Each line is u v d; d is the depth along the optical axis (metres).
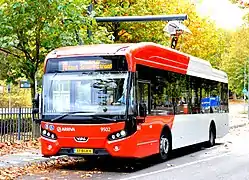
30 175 12.66
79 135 13.04
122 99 12.92
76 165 14.72
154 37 29.23
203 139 19.89
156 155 15.42
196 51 39.00
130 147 12.87
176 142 16.53
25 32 20.81
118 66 13.12
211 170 13.74
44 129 13.53
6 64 21.92
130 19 20.39
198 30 38.69
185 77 17.73
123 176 12.48
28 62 21.50
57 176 12.49
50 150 13.41
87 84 13.21
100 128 12.88
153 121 14.46
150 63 14.46
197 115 19.03
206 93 20.42
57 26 20.22
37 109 13.82
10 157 15.66
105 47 13.59
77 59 13.43
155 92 14.75
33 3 19.81
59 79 13.52
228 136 28.33
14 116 19.61
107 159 16.03
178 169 13.93
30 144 18.94
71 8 20.33
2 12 19.81
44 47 21.06
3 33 20.42
